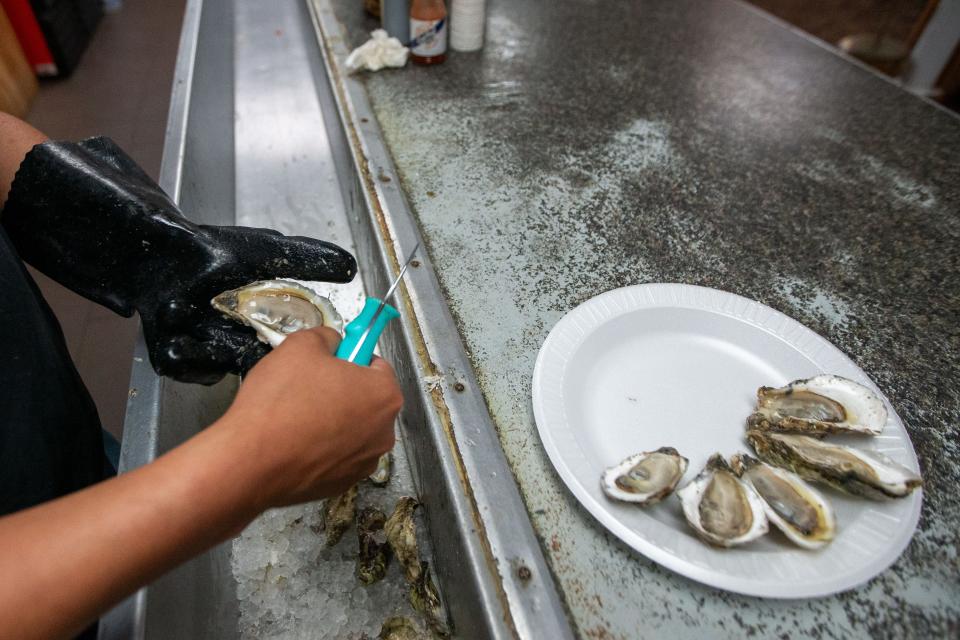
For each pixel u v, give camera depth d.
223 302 0.54
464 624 0.48
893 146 0.95
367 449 0.39
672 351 0.60
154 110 2.22
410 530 0.56
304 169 1.11
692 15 1.36
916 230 0.78
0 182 0.53
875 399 0.51
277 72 1.36
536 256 0.71
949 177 0.89
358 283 0.88
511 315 0.63
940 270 0.72
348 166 0.92
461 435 0.51
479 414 0.53
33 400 0.50
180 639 0.44
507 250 0.71
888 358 0.60
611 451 0.51
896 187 0.86
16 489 0.48
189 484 0.28
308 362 0.36
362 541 0.58
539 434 0.49
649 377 0.57
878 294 0.68
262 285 0.56
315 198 1.04
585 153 0.89
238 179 1.08
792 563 0.41
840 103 1.06
